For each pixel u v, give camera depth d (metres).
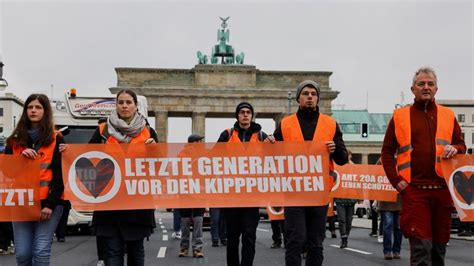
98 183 9.85
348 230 20.81
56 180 9.20
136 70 94.94
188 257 17.59
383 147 9.16
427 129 8.81
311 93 10.45
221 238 21.80
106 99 25.27
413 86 9.00
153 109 95.12
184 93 95.12
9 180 9.18
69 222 26.48
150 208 9.66
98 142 9.91
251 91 95.56
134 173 10.02
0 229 18.89
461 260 16.67
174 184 10.38
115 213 9.40
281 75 96.81
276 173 10.59
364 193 18.48
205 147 10.59
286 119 10.73
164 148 10.28
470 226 26.92
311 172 10.48
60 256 17.70
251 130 12.31
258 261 16.62
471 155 8.89
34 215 9.14
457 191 8.88
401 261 16.48
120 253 9.31
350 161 20.53
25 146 9.29
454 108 130.62
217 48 103.31
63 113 24.91
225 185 10.62
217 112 96.44
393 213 17.28
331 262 16.17
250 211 11.08
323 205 10.34
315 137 10.49
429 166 8.70
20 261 9.16
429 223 8.66
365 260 16.69
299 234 9.89
